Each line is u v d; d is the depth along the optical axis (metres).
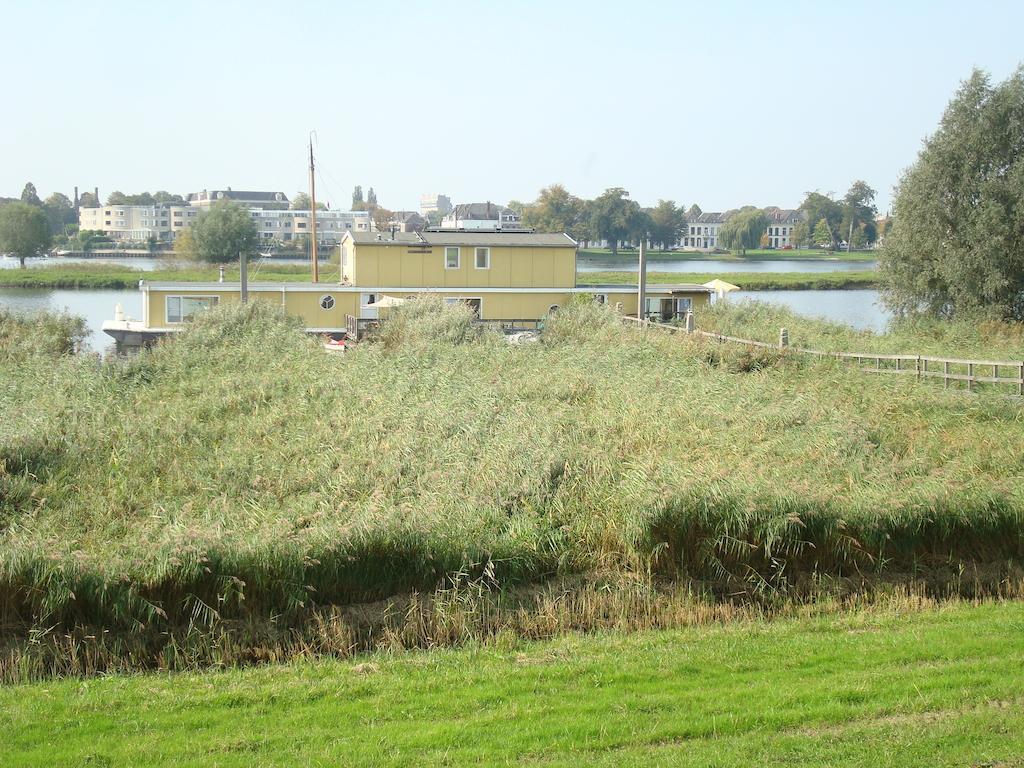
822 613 12.08
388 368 24.88
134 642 10.74
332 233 166.50
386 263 41.34
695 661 9.77
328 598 12.00
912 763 7.12
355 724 8.20
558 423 19.17
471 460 16.83
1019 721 7.79
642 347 29.36
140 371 24.08
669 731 7.79
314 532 12.42
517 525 13.57
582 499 14.79
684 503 13.14
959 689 8.54
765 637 10.75
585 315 35.12
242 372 24.58
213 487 15.69
